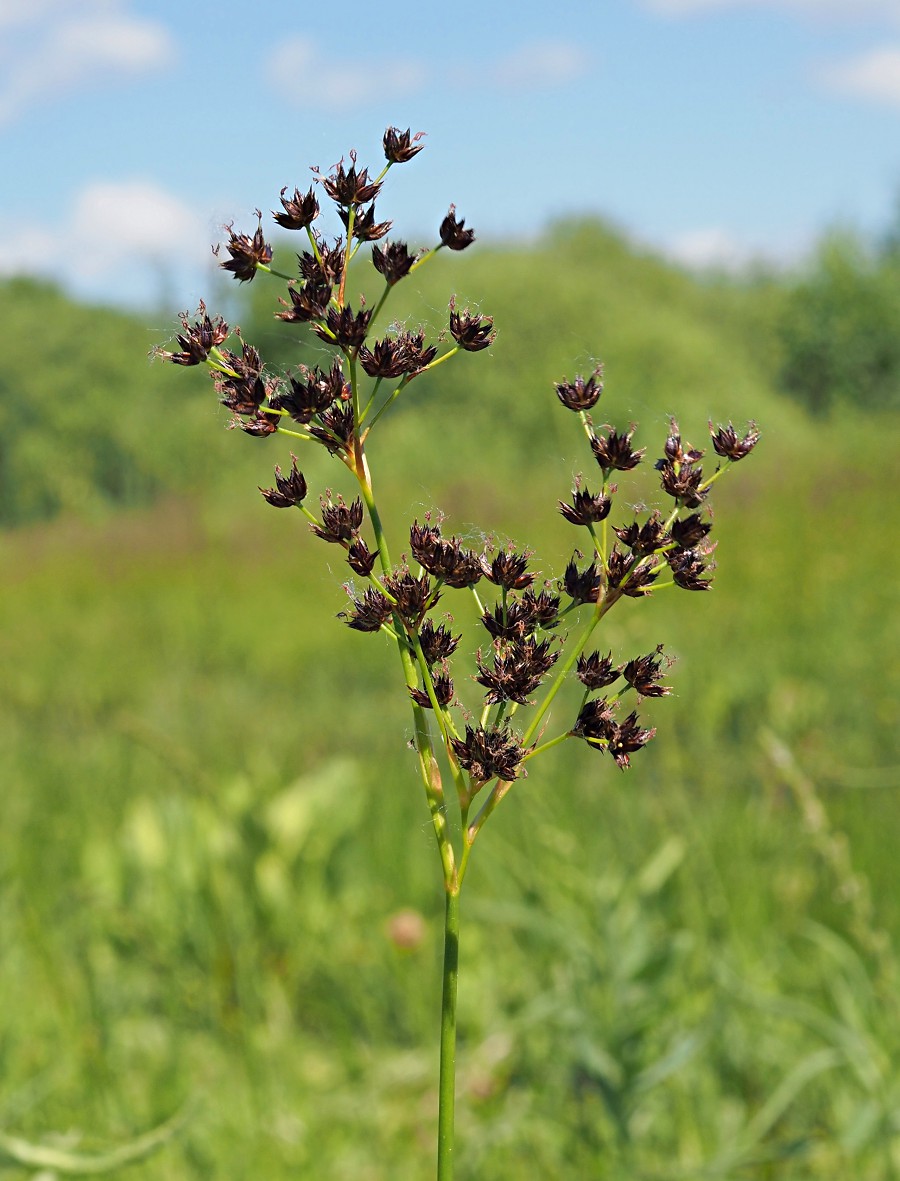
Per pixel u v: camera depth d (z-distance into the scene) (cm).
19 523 3069
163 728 726
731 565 922
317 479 1271
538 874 276
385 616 98
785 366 2783
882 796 379
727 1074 252
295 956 317
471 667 118
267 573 1288
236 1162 232
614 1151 224
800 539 987
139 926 314
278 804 359
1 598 1408
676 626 745
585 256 3162
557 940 250
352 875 349
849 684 619
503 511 1342
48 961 268
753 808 357
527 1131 237
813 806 239
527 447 2025
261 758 530
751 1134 212
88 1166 172
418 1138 249
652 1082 214
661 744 470
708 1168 207
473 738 97
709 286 3297
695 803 396
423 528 100
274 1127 245
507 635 100
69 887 341
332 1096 268
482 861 356
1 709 849
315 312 97
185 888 318
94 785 504
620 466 102
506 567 101
